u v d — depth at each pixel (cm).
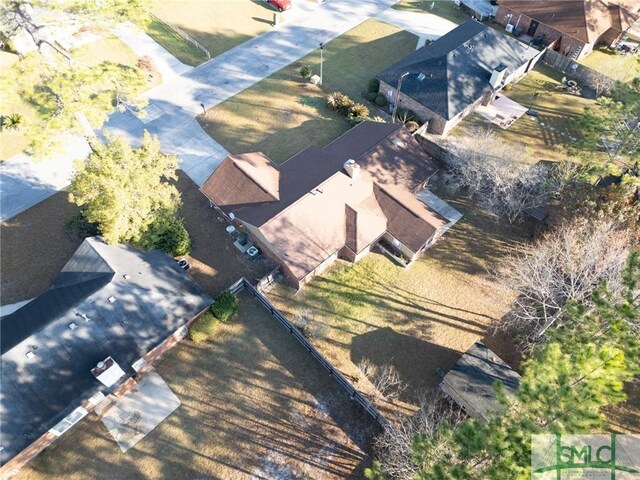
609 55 5462
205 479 2650
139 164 3153
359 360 3097
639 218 3244
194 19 5869
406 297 3419
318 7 6197
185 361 3083
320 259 3350
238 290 3391
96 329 2780
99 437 2770
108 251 3066
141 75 3828
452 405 2897
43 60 3441
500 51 4819
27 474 2623
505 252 3684
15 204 3875
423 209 3647
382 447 2722
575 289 2884
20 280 3416
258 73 5206
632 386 2986
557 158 4259
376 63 5356
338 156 3900
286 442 2772
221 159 4312
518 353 3147
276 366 3064
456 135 4466
